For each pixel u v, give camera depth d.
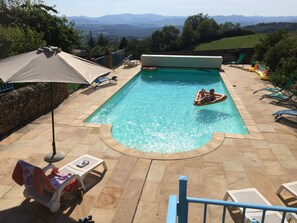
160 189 5.88
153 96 14.22
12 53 10.36
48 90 10.82
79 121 9.73
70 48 22.84
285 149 7.71
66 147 7.75
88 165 6.13
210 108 12.34
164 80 17.61
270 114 10.57
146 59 20.27
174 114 11.63
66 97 12.62
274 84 13.97
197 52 32.78
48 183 4.91
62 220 4.98
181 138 9.39
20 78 5.14
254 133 8.77
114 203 5.42
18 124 9.22
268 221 4.48
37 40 13.07
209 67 19.80
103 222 4.93
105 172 6.51
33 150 7.54
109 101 12.75
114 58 20.42
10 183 6.04
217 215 5.06
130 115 11.51
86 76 5.48
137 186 5.97
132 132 9.83
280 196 5.65
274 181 6.18
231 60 28.02
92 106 11.46
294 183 5.62
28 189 5.30
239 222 4.86
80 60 6.22
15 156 7.20
